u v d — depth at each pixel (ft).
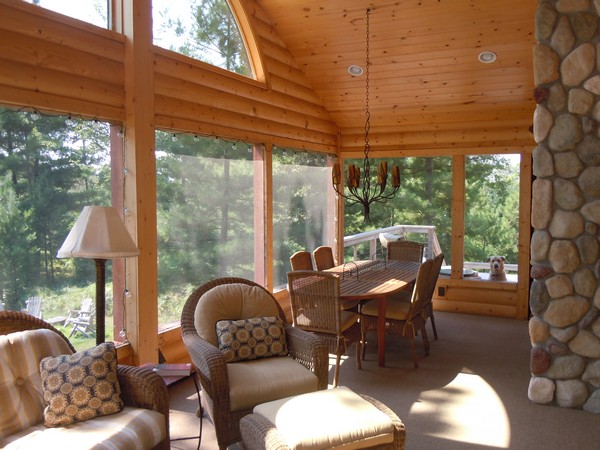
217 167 14.76
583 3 10.69
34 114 9.64
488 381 12.87
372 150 21.59
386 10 14.89
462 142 20.08
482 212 20.25
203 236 14.24
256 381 9.09
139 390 7.78
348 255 22.79
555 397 11.29
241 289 11.09
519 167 19.43
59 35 9.80
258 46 15.89
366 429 7.01
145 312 11.76
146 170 11.68
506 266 20.04
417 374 13.41
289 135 18.29
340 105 20.25
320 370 9.68
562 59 10.88
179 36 13.33
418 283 13.32
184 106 13.11
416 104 19.33
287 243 18.76
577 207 10.91
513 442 9.66
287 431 6.92
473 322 18.93
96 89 10.63
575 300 11.00
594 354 10.92
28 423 7.22
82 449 6.46
